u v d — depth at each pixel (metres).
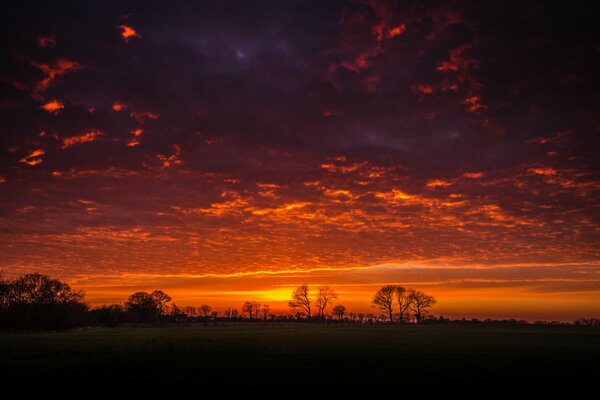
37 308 101.00
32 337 73.94
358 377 29.72
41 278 106.25
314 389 25.50
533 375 31.17
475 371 32.88
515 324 165.62
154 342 61.53
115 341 63.69
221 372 31.73
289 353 45.34
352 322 178.00
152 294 167.50
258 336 78.00
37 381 27.70
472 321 175.88
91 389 25.16
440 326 137.25
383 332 95.06
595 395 24.61
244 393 24.27
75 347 52.12
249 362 37.53
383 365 35.91
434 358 41.12
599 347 55.28
